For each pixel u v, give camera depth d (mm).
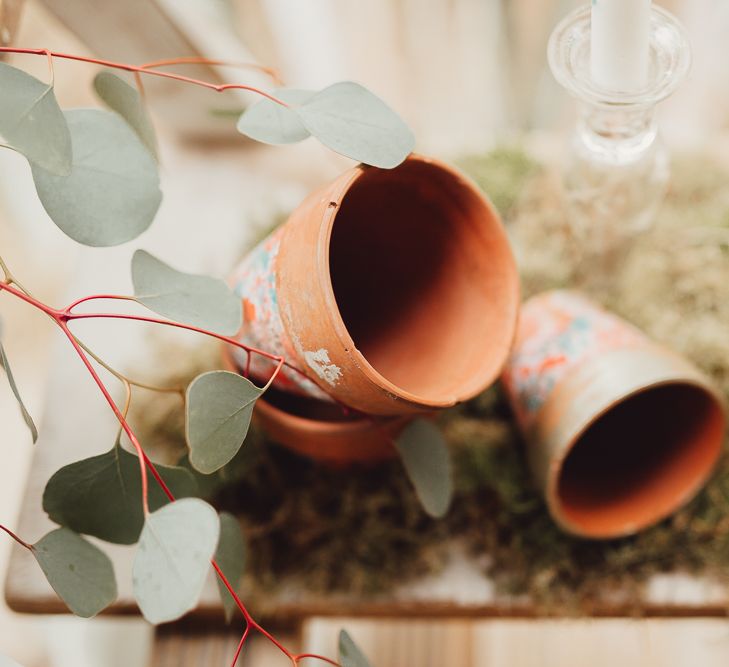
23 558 688
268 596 680
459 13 885
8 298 1041
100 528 567
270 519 691
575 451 708
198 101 779
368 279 649
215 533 504
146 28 705
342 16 848
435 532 693
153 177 542
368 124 551
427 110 1016
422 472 601
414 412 574
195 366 714
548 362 654
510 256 595
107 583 558
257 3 813
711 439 654
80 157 536
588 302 682
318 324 545
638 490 678
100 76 560
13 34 628
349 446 627
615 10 576
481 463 700
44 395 731
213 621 708
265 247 607
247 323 609
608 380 627
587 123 656
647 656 742
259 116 557
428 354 615
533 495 691
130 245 782
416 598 681
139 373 723
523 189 778
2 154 923
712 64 863
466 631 841
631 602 679
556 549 685
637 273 747
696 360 719
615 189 679
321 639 845
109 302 760
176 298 556
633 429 706
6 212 973
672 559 686
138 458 554
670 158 780
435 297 622
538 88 967
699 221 758
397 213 611
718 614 684
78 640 950
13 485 1029
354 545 688
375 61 916
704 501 690
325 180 824
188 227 791
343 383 556
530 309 689
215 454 536
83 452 714
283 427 625
